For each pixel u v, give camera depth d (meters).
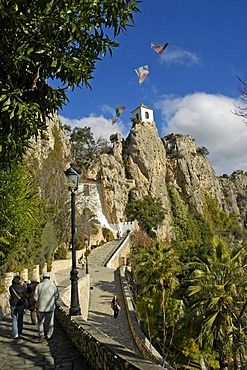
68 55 5.30
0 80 5.02
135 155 92.31
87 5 4.88
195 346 19.20
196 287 18.92
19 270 18.98
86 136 85.38
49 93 5.59
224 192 132.38
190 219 97.25
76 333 7.69
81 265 43.25
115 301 22.75
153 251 30.62
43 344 8.07
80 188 71.94
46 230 28.17
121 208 79.44
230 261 19.81
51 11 4.75
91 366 6.22
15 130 5.20
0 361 6.68
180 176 105.81
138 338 16.67
